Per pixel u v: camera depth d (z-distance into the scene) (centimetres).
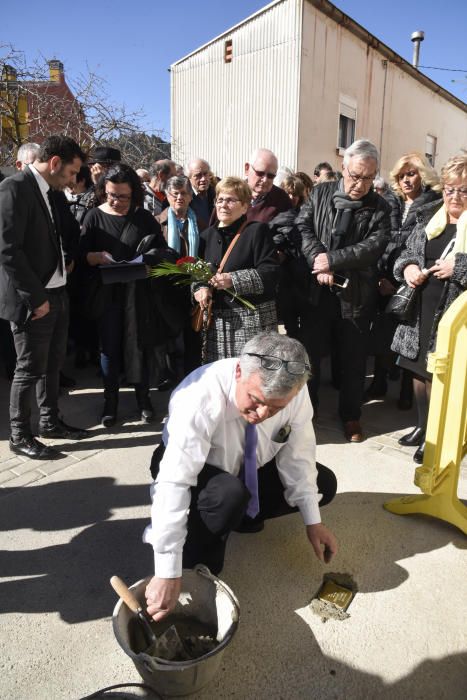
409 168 358
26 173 267
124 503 259
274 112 1108
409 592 205
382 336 374
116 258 329
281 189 391
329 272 312
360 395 337
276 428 189
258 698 161
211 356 298
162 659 144
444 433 237
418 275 285
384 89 1317
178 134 1310
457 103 1681
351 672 171
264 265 287
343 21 1109
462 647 181
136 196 336
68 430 329
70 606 195
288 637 183
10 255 256
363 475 291
